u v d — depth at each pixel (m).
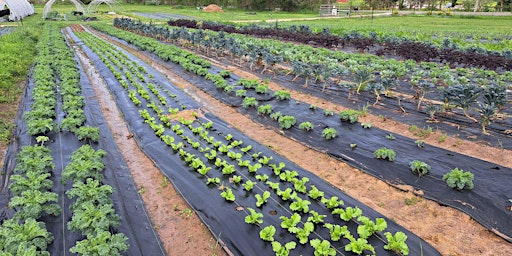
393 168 8.58
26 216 6.20
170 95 14.56
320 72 15.03
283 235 6.51
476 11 64.56
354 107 12.85
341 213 6.85
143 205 7.64
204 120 12.12
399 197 7.68
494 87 10.96
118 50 24.05
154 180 8.61
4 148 9.95
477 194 7.36
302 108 12.66
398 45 23.16
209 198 7.68
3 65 18.22
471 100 10.60
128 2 98.81
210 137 10.27
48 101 11.87
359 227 6.29
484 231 6.56
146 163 9.41
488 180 7.81
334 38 25.89
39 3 94.19
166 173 8.77
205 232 6.80
